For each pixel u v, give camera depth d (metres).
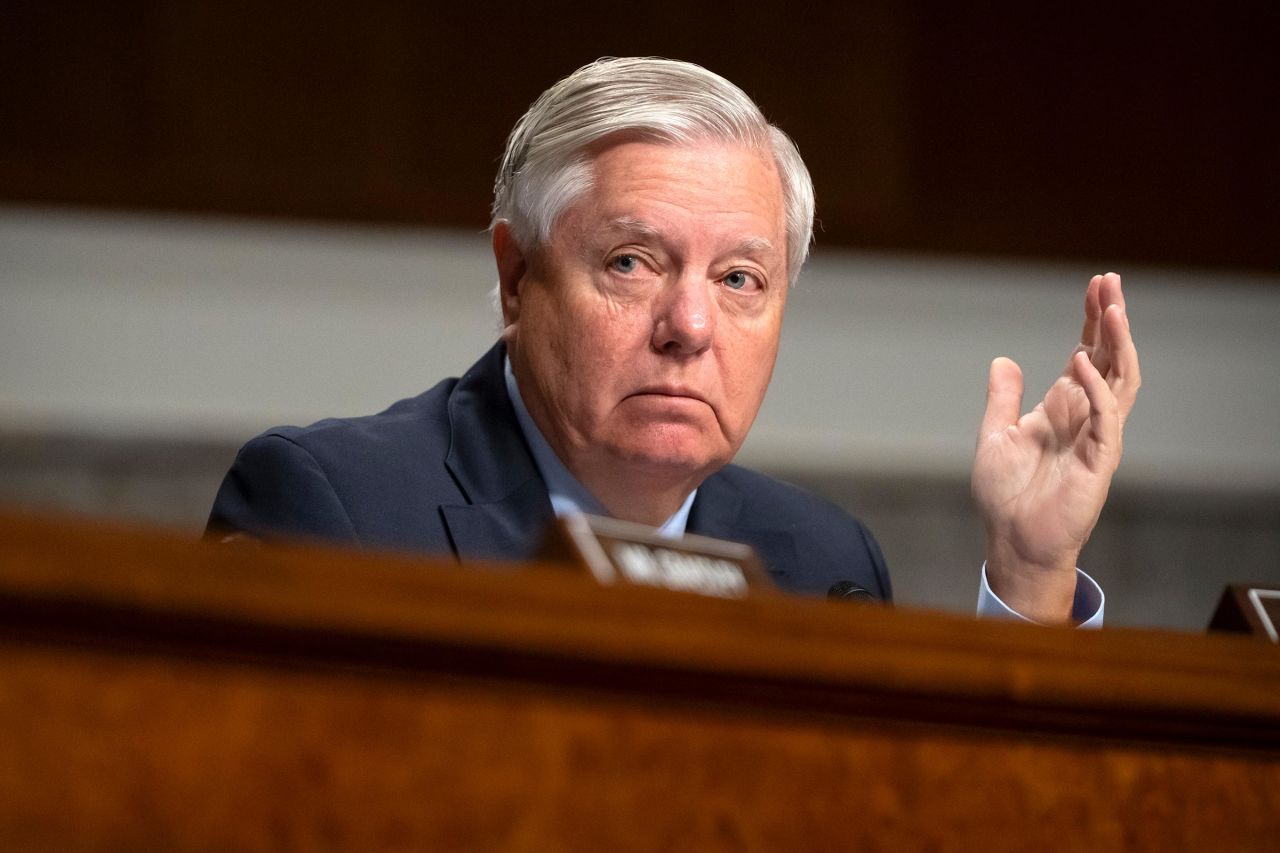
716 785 3.67
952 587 22.97
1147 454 24.31
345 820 3.39
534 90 24.17
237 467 7.24
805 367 23.70
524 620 3.50
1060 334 24.72
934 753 3.89
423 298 22.92
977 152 25.08
